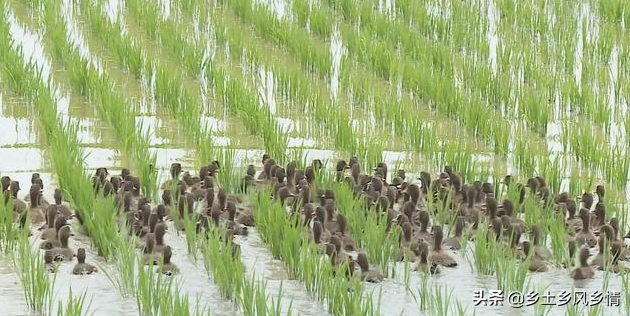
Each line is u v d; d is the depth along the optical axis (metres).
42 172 44.34
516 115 54.12
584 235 36.88
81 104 53.47
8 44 58.34
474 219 37.78
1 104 52.94
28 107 52.78
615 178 43.94
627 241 37.81
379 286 33.44
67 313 29.44
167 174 44.16
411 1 69.75
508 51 60.00
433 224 38.31
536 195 40.03
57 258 34.84
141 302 31.45
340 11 71.00
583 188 43.56
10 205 36.03
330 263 32.50
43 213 38.28
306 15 68.62
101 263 35.03
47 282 31.59
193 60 57.94
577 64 61.62
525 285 33.84
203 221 36.75
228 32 64.06
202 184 40.84
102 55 62.03
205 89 56.56
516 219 37.72
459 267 34.97
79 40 64.88
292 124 51.62
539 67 58.44
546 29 66.06
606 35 63.03
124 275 32.62
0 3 67.44
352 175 42.44
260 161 46.31
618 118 53.06
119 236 34.56
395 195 40.25
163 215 37.69
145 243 35.41
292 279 33.94
